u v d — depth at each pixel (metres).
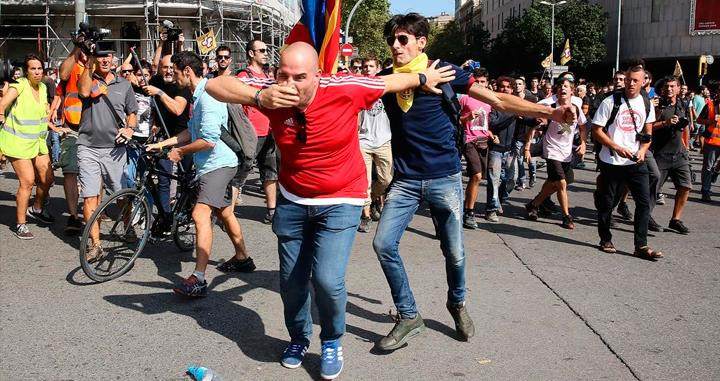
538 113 4.01
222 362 4.03
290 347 4.02
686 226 8.38
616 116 6.70
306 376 3.87
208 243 5.16
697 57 45.03
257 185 11.28
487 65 56.62
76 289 5.34
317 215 3.68
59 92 9.25
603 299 5.29
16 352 4.10
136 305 4.98
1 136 6.79
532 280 5.82
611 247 6.92
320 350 4.25
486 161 8.10
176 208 6.23
